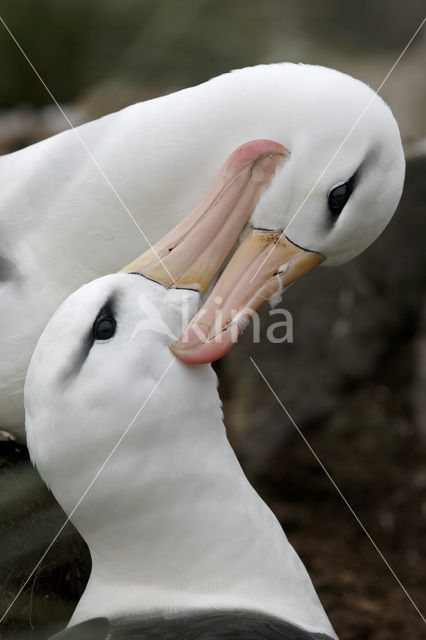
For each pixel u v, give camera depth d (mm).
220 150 8406
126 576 6938
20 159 8734
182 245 7371
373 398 13133
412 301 12992
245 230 8227
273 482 13094
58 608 7793
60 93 17531
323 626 7059
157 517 6734
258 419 13117
